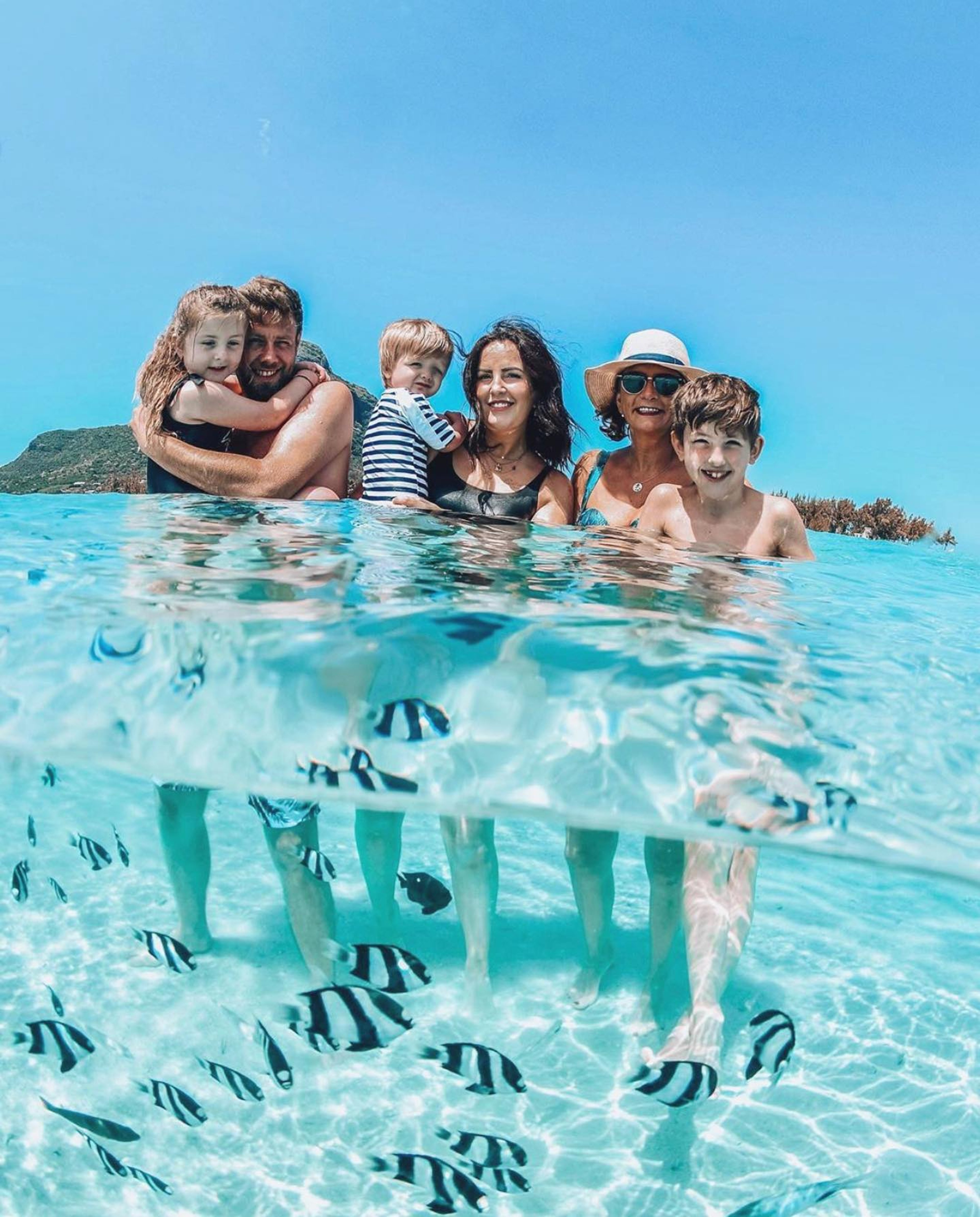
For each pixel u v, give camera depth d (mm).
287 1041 1140
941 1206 945
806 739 971
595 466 2117
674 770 935
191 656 1085
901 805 897
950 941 1356
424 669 1052
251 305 2031
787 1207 914
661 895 1150
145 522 1773
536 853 1605
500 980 1252
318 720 1003
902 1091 1097
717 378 1766
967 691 1128
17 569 1370
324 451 2090
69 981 1236
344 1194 978
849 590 1618
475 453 2105
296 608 1197
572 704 1007
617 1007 1206
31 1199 970
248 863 1506
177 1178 995
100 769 1040
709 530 1890
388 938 1297
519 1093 1083
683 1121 1051
